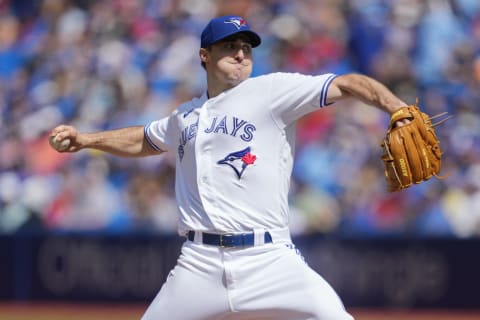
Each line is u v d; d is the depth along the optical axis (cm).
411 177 1452
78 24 5288
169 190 4266
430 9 4922
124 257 3994
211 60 1588
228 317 1579
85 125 4769
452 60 4728
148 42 5062
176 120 1658
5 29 5403
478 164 4197
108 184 4359
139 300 3966
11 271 4144
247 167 1543
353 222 4028
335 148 4288
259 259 1539
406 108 1446
